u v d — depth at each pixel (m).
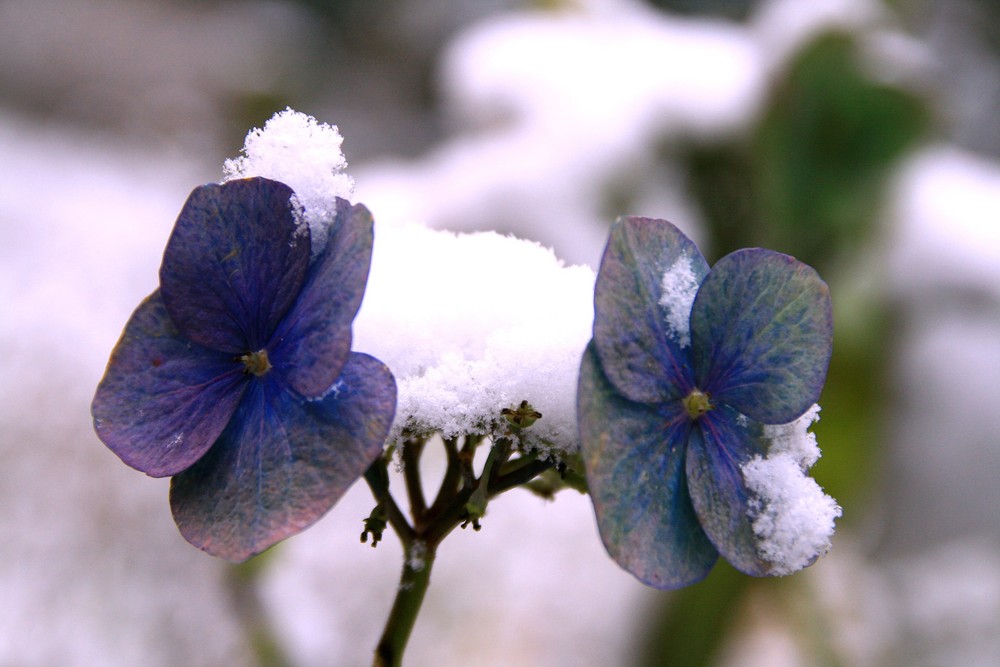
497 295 0.31
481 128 0.91
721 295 0.30
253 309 0.30
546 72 0.88
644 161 0.83
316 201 0.30
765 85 0.77
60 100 2.50
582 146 0.82
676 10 2.25
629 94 0.84
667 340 0.30
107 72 2.61
